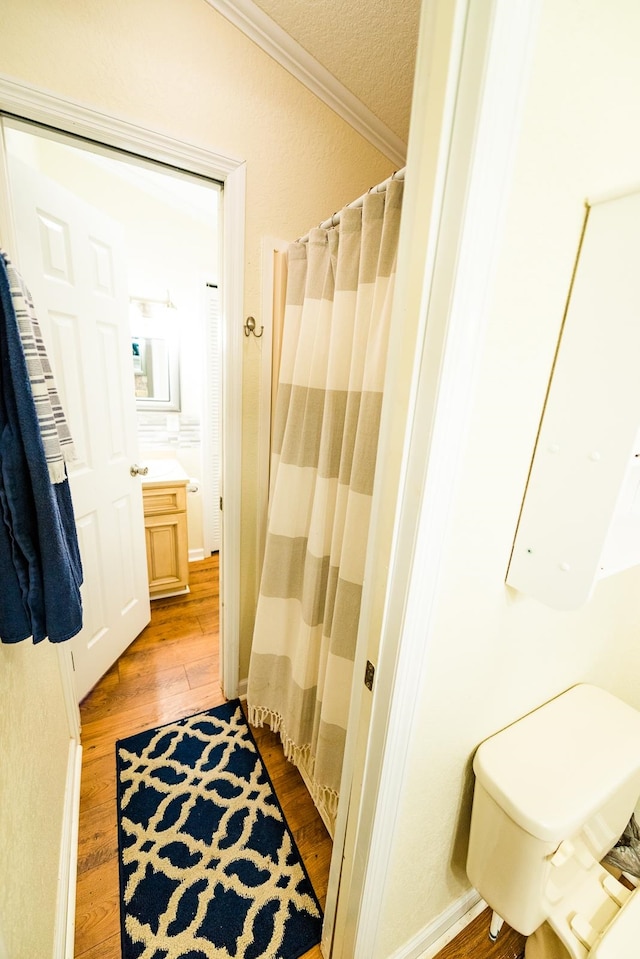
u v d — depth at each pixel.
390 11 1.06
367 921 0.75
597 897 0.86
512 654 0.77
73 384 1.40
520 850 0.72
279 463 1.21
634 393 0.49
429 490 0.50
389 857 0.72
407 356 0.49
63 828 1.07
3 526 0.65
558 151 0.47
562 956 0.88
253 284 1.34
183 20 1.06
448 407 0.47
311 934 0.97
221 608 1.65
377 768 0.65
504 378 0.52
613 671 1.10
